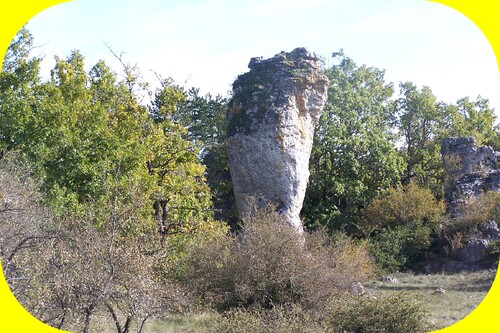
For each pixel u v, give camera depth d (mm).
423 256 34719
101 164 23484
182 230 25859
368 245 33469
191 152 27969
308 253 21109
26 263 15211
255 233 21281
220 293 20594
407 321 17031
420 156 45438
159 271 16812
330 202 39875
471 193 36812
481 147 38500
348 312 17391
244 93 31156
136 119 27547
